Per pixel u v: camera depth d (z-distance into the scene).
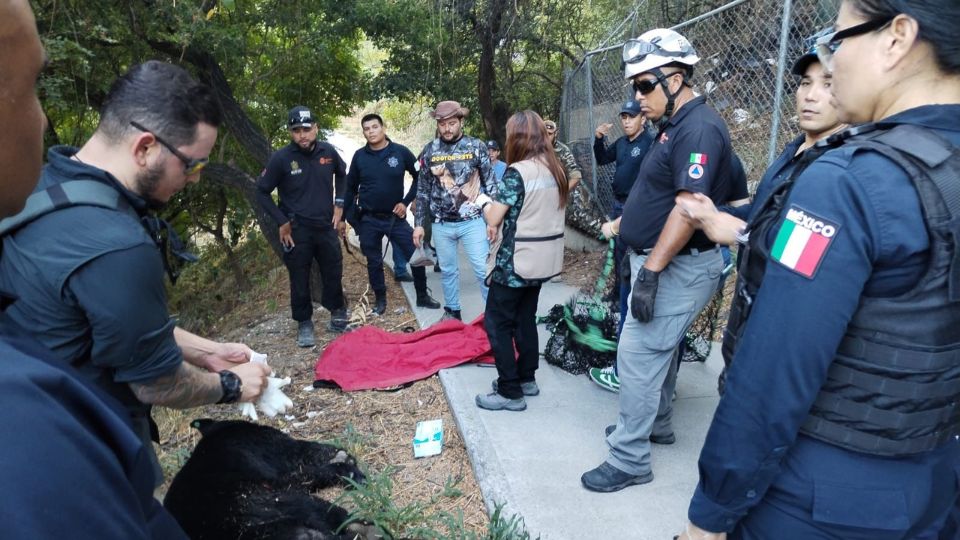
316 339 5.26
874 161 1.05
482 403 3.55
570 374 4.04
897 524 1.14
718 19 5.83
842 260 1.05
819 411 1.15
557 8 8.55
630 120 4.70
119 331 1.45
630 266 2.86
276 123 9.14
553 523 2.57
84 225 1.42
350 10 7.04
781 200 1.21
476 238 4.95
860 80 1.13
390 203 5.59
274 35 7.92
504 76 8.93
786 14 3.91
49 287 1.41
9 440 0.50
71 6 5.60
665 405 3.06
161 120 1.52
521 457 3.06
